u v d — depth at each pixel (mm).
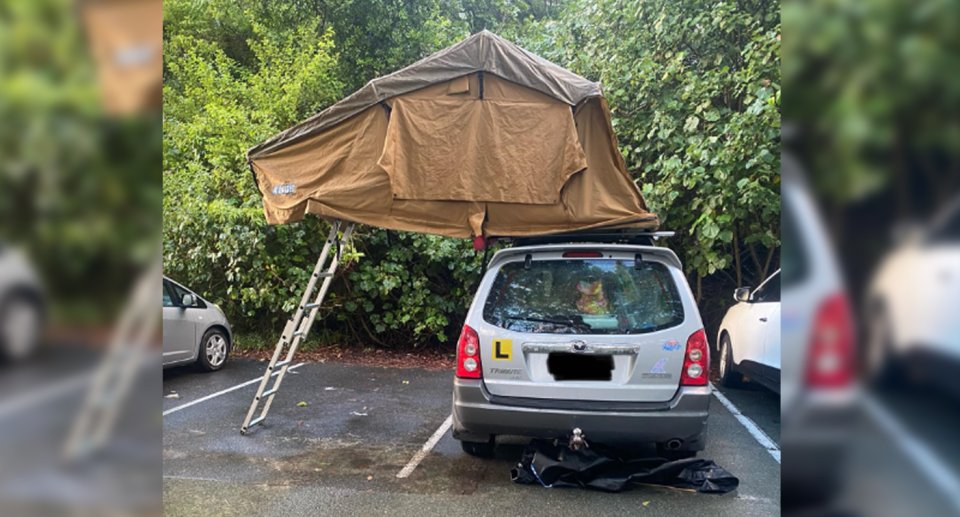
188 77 11109
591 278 4113
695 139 7406
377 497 3883
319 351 9156
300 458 4609
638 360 3840
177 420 5586
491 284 4203
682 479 3994
